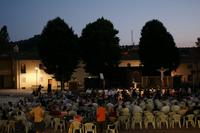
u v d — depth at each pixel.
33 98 37.88
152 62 70.75
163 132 24.91
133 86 63.94
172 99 34.53
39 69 82.44
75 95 38.91
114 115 24.83
